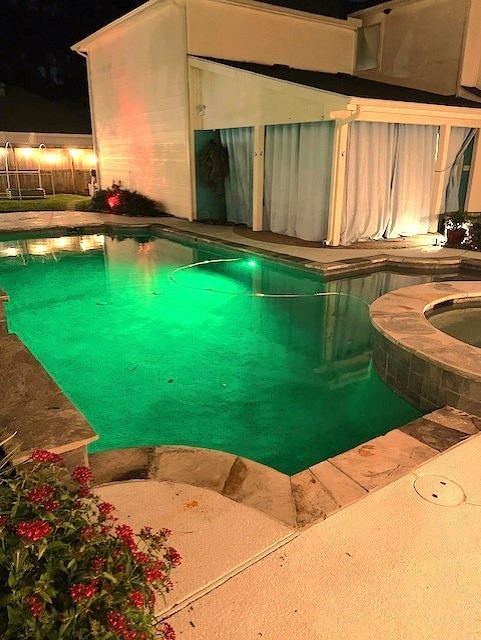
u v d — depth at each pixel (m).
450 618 1.99
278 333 6.15
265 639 1.89
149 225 12.44
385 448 3.18
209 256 10.01
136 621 1.41
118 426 4.11
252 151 11.20
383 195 10.07
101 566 1.43
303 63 13.05
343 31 13.47
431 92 12.10
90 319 6.60
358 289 7.74
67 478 2.45
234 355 5.52
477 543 2.39
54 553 1.43
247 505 2.60
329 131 9.17
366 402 4.57
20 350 4.05
